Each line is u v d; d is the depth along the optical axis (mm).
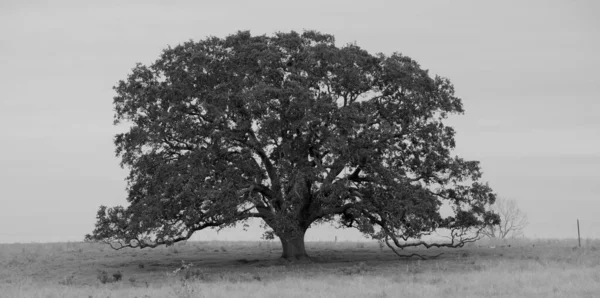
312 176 36219
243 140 38438
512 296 22297
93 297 24719
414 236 38406
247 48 37781
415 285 25906
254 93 35156
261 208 39844
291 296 23469
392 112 39938
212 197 35031
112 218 37875
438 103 40531
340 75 37875
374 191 38031
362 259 42844
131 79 39531
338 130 36812
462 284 25953
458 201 41719
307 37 39750
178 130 37000
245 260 42656
